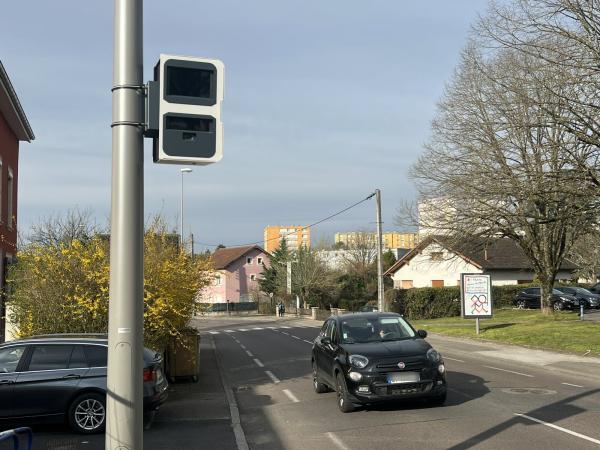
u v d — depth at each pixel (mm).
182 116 4398
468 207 26938
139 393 4121
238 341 30438
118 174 4234
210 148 4449
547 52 18172
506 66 23531
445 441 8234
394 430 9023
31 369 9586
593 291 49375
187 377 15906
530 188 18891
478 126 25250
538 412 10023
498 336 24141
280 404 12141
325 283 60875
